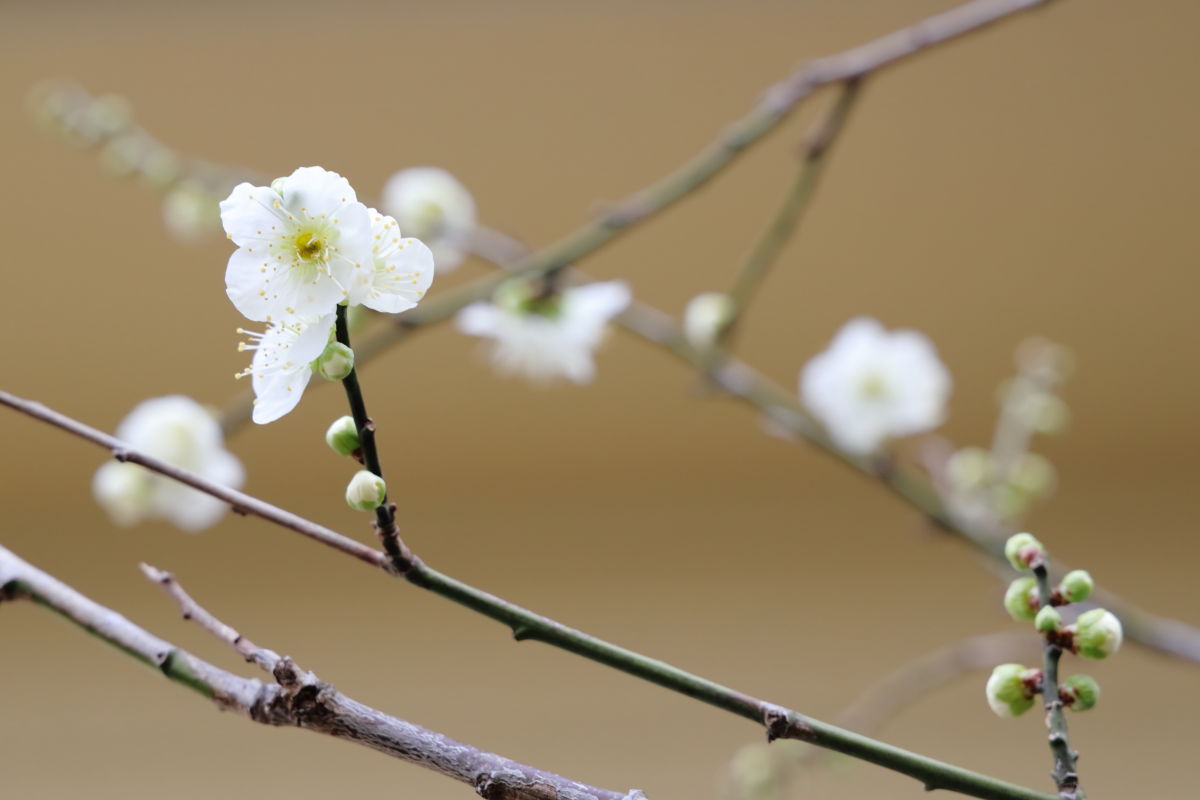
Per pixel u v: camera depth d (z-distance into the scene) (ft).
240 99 8.55
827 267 8.95
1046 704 3.93
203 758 7.91
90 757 7.93
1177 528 8.73
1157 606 8.52
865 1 8.54
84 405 8.77
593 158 8.69
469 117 8.65
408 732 3.86
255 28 8.51
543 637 3.88
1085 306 8.91
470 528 8.97
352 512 8.76
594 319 4.97
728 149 4.76
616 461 9.18
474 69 8.64
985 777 3.89
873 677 8.23
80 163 8.50
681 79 8.64
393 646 8.37
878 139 8.75
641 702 8.08
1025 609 3.97
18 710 8.06
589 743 7.94
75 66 8.46
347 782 7.77
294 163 8.55
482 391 9.00
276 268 3.87
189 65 8.54
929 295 8.98
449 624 8.46
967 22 4.60
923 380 5.62
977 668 5.04
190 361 8.78
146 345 8.75
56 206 8.56
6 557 3.96
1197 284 8.75
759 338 8.99
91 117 5.95
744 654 8.44
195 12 8.46
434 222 5.49
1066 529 8.84
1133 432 9.00
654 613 8.65
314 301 3.86
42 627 8.32
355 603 8.54
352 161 8.61
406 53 8.61
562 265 4.75
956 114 8.73
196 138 8.50
